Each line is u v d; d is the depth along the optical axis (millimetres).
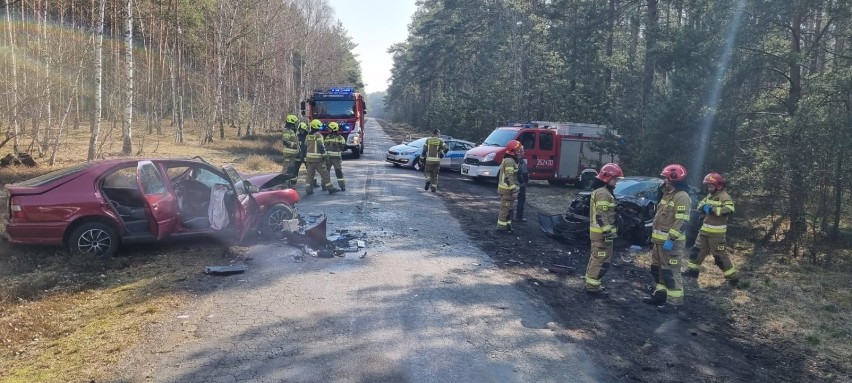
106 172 7414
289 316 5488
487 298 6430
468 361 4652
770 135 11141
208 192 8461
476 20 43156
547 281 7512
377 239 9156
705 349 5562
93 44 20250
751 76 12211
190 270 7000
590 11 22703
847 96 10578
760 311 6969
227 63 36062
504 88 31938
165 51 31969
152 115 34031
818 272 9016
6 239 7398
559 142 19234
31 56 18422
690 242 11031
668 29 16078
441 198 14578
